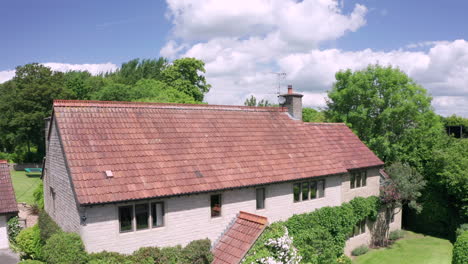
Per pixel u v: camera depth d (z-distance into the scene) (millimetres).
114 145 16875
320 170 22250
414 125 37188
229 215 18266
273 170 20250
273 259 16266
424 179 34875
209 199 17453
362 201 26281
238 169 19078
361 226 28047
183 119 20797
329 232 22734
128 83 83750
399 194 28844
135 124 18703
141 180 15734
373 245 29156
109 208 14555
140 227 15492
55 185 19438
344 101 40094
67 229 16859
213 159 18938
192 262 15969
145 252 14977
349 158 26344
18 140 61344
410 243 30484
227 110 23516
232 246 16422
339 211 23625
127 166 16109
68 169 15375
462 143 34875
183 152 18453
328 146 26344
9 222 23609
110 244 14594
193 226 16891
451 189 31922
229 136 21266
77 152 15656
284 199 20734
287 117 26375
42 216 20172
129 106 19609
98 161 15695
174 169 17156
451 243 30922
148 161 16906
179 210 16422
